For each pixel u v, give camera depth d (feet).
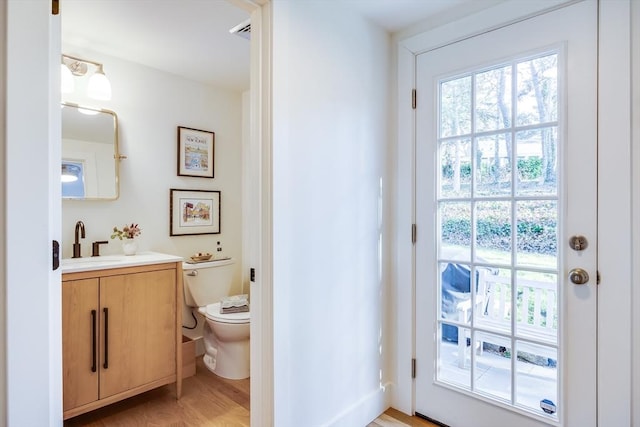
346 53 5.67
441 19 6.01
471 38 5.70
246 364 7.98
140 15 6.07
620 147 4.44
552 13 4.93
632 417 4.35
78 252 6.86
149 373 6.49
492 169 5.56
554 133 4.99
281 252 4.60
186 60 7.96
